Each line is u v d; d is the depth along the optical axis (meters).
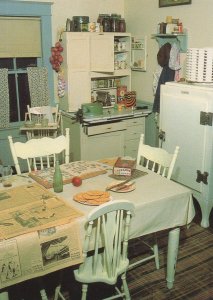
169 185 2.34
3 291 1.74
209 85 3.23
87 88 4.61
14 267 1.69
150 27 4.56
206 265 2.72
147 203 2.06
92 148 4.40
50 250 1.77
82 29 4.42
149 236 3.13
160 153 2.64
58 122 4.56
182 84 3.34
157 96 4.43
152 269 2.68
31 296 2.37
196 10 3.85
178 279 2.56
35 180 2.43
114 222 1.85
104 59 4.59
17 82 4.55
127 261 2.03
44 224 1.79
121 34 4.69
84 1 4.66
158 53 4.29
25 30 4.35
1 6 4.10
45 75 4.59
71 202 2.07
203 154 3.14
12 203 2.05
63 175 2.45
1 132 4.46
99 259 2.08
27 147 2.75
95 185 2.33
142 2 4.62
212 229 3.27
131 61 4.96
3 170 2.62
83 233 1.88
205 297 2.38
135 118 4.61
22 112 4.70
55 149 2.85
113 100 4.95
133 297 2.37
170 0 4.14
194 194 3.33
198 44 3.90
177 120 3.37
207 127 3.05
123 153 4.66
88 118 4.20
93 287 2.26
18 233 1.71
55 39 4.57
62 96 4.65
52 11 4.46
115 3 4.91
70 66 4.41
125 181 2.34
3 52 4.27
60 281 2.21
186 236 3.15
